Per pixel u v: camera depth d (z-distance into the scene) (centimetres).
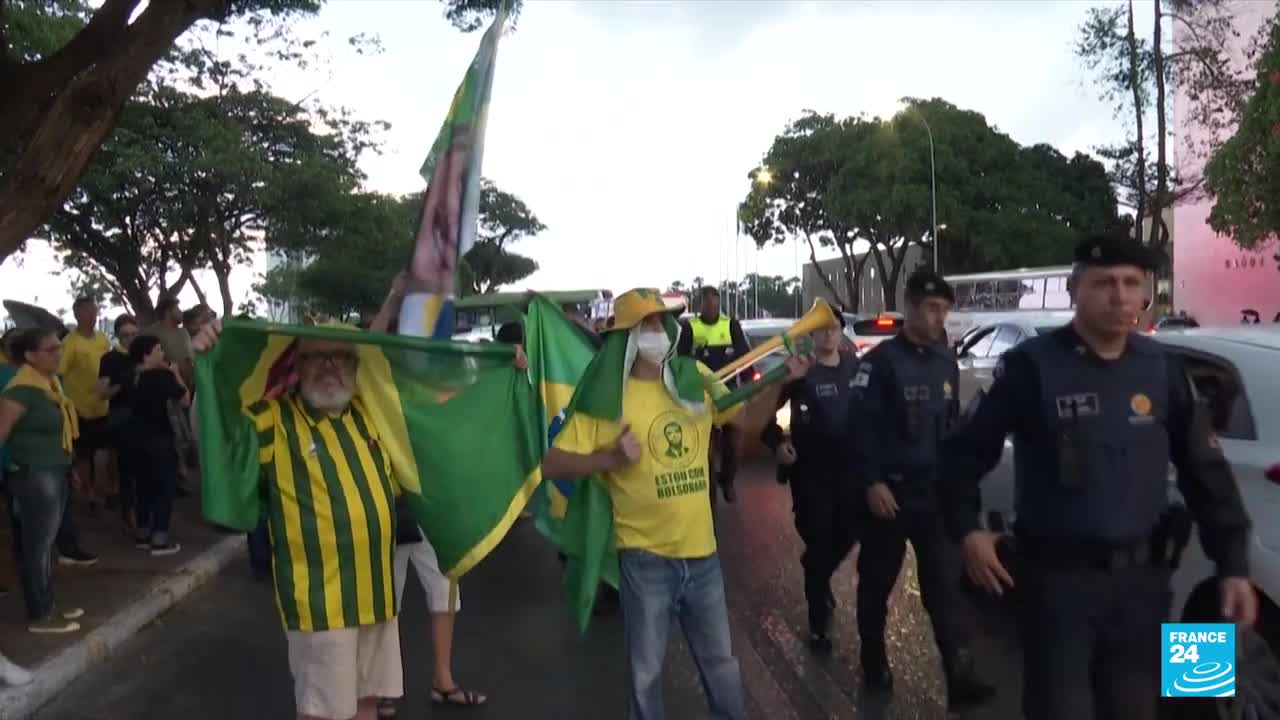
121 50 735
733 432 1032
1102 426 341
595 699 597
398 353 437
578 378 582
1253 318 2777
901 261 4575
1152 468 342
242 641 737
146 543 1010
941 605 551
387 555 418
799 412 634
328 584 404
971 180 4216
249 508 398
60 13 1767
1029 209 4181
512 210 8756
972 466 370
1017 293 3412
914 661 636
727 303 8800
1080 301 345
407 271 541
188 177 2297
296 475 404
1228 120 2769
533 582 866
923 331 554
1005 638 653
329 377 409
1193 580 452
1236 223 2184
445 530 447
